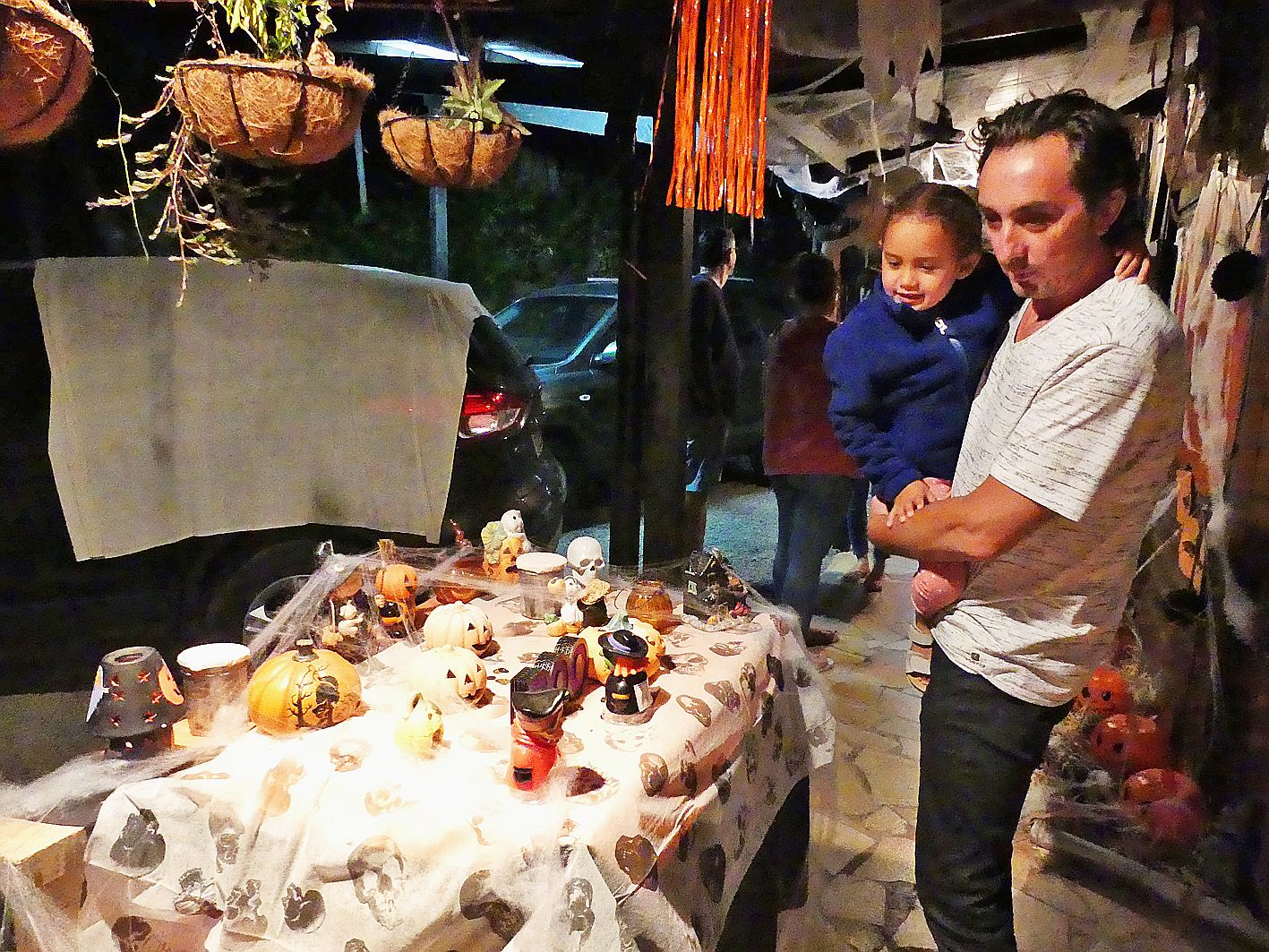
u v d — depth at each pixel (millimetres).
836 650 3551
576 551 1945
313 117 1414
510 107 3344
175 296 2475
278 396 2582
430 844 1176
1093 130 1312
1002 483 1371
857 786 2707
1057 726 2596
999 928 1587
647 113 2508
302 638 1658
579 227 4578
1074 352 1314
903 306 1677
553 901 1135
